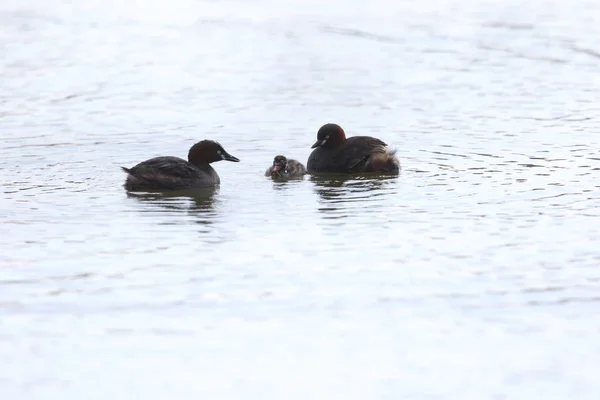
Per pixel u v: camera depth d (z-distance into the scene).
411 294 12.54
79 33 37.62
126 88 28.31
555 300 12.30
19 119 24.28
